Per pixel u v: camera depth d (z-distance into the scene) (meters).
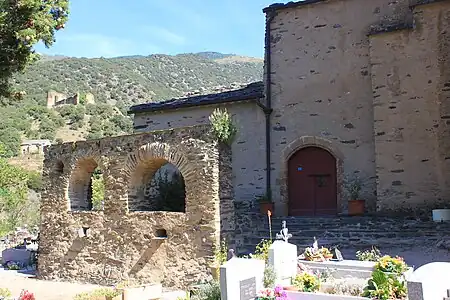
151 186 13.49
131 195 11.14
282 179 15.25
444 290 6.18
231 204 10.21
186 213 10.02
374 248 10.25
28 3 7.15
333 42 15.09
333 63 15.00
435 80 13.12
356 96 14.55
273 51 15.91
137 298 8.91
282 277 8.15
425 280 5.95
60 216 12.34
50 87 63.97
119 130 52.75
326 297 6.91
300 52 15.51
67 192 12.35
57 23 7.86
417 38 13.43
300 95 15.33
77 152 12.23
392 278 6.93
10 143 43.56
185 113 16.83
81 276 11.62
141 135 10.96
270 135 15.58
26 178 16.17
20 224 22.48
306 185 15.18
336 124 14.73
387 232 11.39
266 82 15.84
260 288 7.54
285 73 15.63
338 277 8.52
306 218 13.35
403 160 13.22
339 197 14.38
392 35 13.72
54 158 12.77
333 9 15.21
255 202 15.07
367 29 14.65
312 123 15.06
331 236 11.71
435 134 12.98
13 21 7.32
